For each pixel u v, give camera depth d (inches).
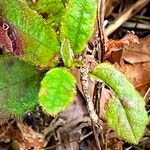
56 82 5.6
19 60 6.3
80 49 6.0
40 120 8.3
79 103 8.1
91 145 8.3
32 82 6.3
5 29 6.0
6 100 6.3
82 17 5.7
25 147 8.2
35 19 5.9
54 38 6.0
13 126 8.1
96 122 7.1
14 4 5.8
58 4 6.9
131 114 6.0
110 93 6.3
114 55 7.8
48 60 6.1
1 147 8.2
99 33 7.0
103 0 6.8
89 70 6.6
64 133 8.3
